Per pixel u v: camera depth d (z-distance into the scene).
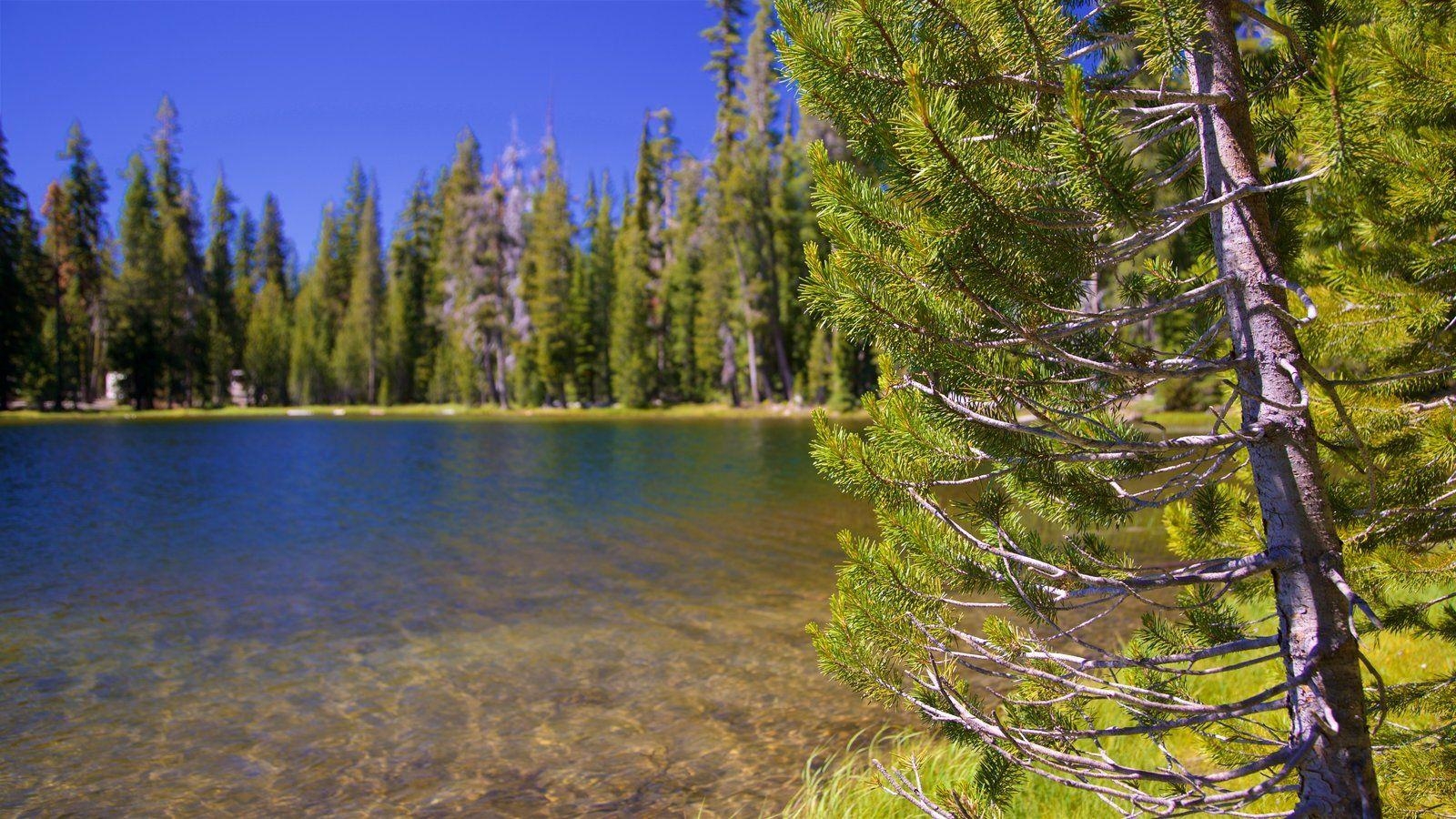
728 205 51.75
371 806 5.16
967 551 2.81
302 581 10.77
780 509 16.34
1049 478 2.63
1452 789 2.89
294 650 8.09
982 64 2.16
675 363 63.94
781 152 52.62
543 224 61.06
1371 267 3.33
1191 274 2.97
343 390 72.06
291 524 14.91
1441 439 2.88
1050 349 2.23
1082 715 2.99
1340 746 2.13
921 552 2.81
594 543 13.14
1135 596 2.40
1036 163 2.17
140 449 30.47
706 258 56.72
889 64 2.22
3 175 49.09
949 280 2.15
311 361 70.56
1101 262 2.19
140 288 57.56
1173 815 2.39
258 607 9.59
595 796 5.23
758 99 51.34
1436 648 5.44
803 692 6.94
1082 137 1.87
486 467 24.27
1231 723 3.20
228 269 71.25
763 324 54.72
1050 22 2.18
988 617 2.96
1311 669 2.15
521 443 32.97
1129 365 2.31
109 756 5.86
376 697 6.90
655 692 6.98
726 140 52.34
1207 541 3.31
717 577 10.95
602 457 26.95
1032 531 2.91
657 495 18.30
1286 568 2.22
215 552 12.57
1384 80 2.57
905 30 2.20
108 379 64.94
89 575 11.12
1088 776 2.56
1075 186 1.95
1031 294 2.15
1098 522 2.73
